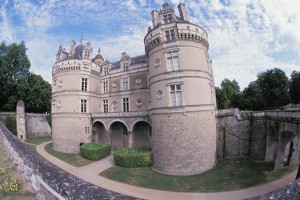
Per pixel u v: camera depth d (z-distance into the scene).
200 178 21.56
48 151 35.41
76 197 4.65
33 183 7.85
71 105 36.31
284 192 3.75
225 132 28.52
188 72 24.36
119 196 4.37
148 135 35.59
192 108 23.91
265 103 58.72
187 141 23.48
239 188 18.59
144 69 36.38
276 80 56.53
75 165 27.50
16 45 53.41
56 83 38.00
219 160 27.36
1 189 8.60
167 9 26.55
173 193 18.25
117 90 39.25
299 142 23.53
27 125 51.81
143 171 24.45
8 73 50.62
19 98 53.56
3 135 19.38
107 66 41.22
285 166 23.09
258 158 26.59
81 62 37.59
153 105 26.41
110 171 24.48
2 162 13.34
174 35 25.23
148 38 27.38
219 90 61.72
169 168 23.61
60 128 36.34
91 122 38.50
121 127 37.62
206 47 27.64
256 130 27.30
